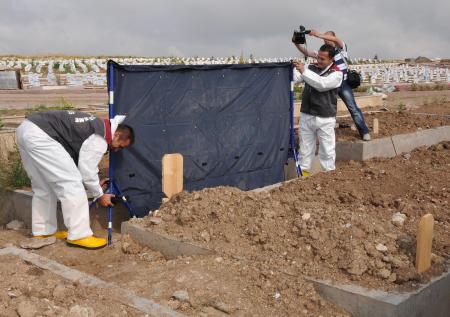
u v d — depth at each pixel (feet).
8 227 22.65
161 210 19.44
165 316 12.11
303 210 17.44
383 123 35.42
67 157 18.25
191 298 13.70
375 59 185.37
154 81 21.31
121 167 20.81
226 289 14.24
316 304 13.70
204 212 18.12
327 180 21.91
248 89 24.75
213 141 23.62
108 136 18.79
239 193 19.49
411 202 19.57
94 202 20.26
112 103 20.06
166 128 21.90
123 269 16.55
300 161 26.30
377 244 15.17
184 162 22.71
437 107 49.44
